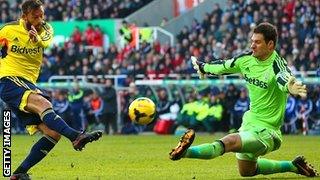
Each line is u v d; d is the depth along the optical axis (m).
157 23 78.25
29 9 23.14
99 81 66.19
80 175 27.72
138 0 78.69
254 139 23.31
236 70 24.48
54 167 31.14
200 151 22.17
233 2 71.19
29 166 23.28
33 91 22.88
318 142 48.56
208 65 24.94
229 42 67.19
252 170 25.06
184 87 63.47
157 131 63.19
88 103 65.19
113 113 64.94
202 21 73.81
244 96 61.59
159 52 69.12
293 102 60.81
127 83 65.75
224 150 22.75
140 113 23.58
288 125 61.41
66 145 47.16
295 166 25.70
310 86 60.75
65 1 78.06
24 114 23.28
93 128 65.50
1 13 78.69
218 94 62.28
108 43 74.88
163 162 33.50
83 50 70.56
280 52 65.19
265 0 69.81
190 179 25.80
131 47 71.44
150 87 64.38
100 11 77.19
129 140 53.03
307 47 64.12
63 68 69.62
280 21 68.19
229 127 62.25
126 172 28.84
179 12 78.69
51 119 22.19
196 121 62.34
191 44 68.44
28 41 23.19
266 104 23.83
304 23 66.94
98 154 39.03
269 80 23.56
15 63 23.28
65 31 75.75
